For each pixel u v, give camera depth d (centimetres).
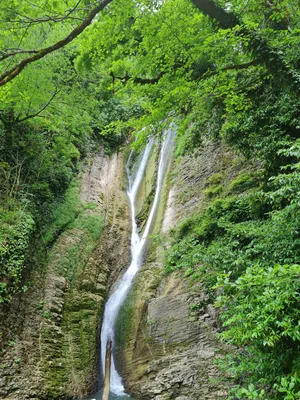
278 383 468
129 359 1029
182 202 1493
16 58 1126
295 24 927
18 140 1385
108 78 1270
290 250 584
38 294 1096
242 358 561
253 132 934
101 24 922
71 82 1617
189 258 792
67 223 1476
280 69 743
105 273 1411
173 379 808
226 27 805
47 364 938
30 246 1175
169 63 902
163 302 1040
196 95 834
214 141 1338
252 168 1222
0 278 958
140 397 865
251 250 645
